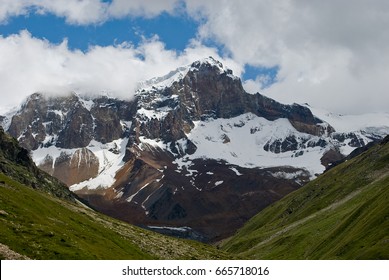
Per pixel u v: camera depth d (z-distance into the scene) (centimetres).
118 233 15988
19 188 15012
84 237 12494
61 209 15312
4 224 10544
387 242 14025
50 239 10669
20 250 9425
